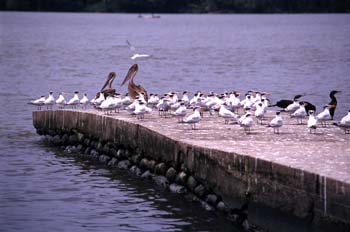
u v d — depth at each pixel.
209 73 69.62
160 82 60.84
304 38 141.38
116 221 23.83
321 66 78.12
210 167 24.05
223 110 29.88
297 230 20.31
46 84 60.19
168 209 24.86
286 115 33.09
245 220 22.64
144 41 132.00
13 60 86.12
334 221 18.98
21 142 36.06
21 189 27.34
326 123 30.12
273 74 68.75
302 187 20.08
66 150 34.31
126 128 30.12
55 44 119.44
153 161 28.31
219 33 164.50
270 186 21.31
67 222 23.77
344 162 21.28
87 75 68.19
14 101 49.62
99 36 148.00
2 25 189.12
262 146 24.38
